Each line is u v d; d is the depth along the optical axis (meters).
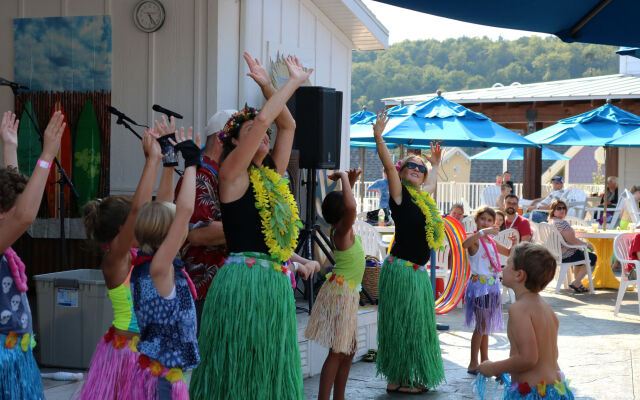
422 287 4.92
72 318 4.78
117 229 3.09
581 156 26.41
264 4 6.68
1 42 6.61
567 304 8.80
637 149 17.03
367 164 27.25
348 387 5.12
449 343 6.59
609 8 3.81
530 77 83.31
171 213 2.87
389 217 10.68
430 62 87.12
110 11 6.37
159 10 6.25
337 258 4.46
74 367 4.79
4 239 2.66
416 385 4.94
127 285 3.07
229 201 3.28
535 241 10.15
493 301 5.39
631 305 8.75
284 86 3.17
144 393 2.87
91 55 6.41
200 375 3.32
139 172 6.31
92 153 6.41
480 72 85.81
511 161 31.20
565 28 4.11
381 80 80.31
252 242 3.31
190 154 2.90
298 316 5.71
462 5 3.79
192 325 2.90
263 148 3.42
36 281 4.85
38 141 6.51
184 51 6.21
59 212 6.45
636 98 14.73
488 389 5.10
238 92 6.43
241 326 3.23
